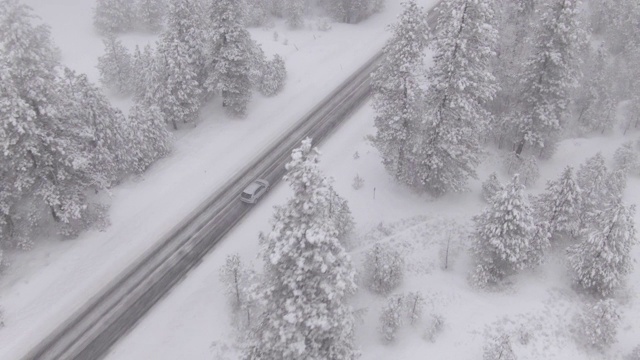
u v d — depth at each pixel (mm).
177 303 28609
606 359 26375
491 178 35844
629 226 27188
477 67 30297
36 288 29250
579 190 29688
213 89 42812
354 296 28594
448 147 32031
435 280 30094
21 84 27719
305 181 16234
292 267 17453
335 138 42750
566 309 28641
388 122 33656
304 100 47750
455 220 34312
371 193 36656
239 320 27188
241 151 41250
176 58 40031
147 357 25859
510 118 39062
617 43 52312
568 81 35844
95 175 32688
